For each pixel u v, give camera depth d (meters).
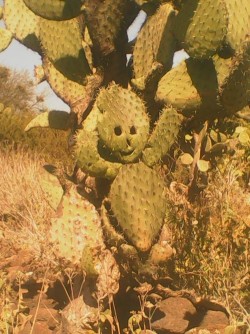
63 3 2.61
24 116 8.16
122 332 2.65
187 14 2.43
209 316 2.63
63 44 2.75
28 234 4.08
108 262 2.56
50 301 3.06
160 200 2.49
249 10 2.50
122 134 2.43
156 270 2.55
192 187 2.71
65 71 2.76
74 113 2.78
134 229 2.46
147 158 2.49
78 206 2.63
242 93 2.49
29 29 2.99
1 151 7.20
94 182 2.64
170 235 2.60
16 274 3.05
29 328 2.75
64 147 7.30
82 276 2.77
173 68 2.53
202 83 2.51
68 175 2.74
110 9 2.62
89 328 2.56
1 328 2.55
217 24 2.39
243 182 3.00
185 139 2.68
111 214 2.54
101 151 2.47
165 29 2.50
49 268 3.05
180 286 2.74
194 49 2.43
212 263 2.70
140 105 2.47
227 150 2.80
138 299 2.73
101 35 2.65
